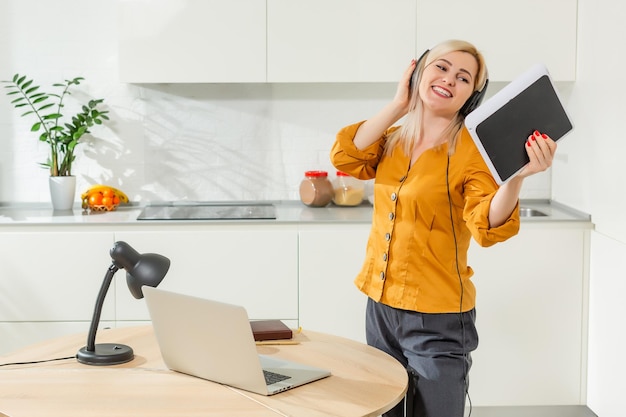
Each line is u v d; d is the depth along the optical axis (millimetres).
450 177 2506
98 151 4387
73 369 2271
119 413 1955
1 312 3840
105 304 3842
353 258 3824
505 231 2281
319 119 4398
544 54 4004
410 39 4004
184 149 4402
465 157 2502
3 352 3863
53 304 3838
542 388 3896
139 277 2311
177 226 3809
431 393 2512
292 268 3830
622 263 3436
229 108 4387
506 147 2148
